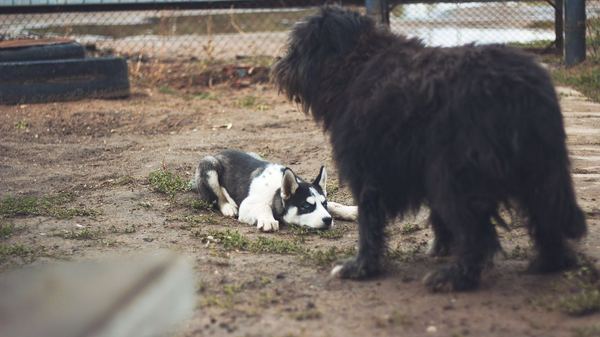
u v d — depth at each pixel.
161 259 7.28
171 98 15.41
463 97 5.96
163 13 20.84
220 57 18.88
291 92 7.38
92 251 7.64
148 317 5.94
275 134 12.84
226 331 5.79
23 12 16.91
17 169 10.98
